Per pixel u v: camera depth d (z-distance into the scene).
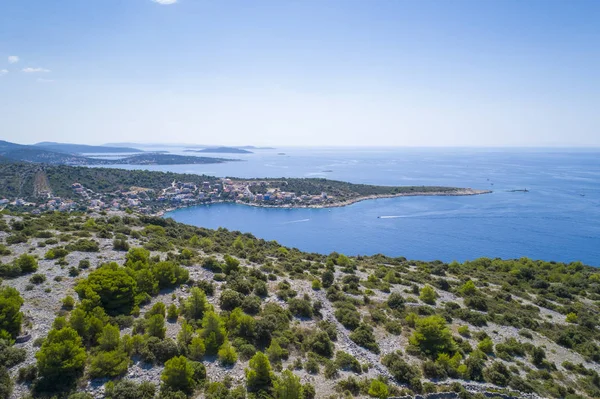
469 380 39.78
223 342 37.75
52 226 70.44
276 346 37.97
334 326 47.75
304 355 40.22
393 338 46.97
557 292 80.12
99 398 27.59
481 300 63.16
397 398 34.25
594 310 70.12
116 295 41.88
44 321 36.59
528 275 92.81
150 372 31.58
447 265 100.69
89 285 41.22
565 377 43.59
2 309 33.06
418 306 58.22
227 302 47.28
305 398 32.34
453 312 58.16
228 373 33.56
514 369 42.78
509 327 55.56
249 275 60.09
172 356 33.75
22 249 55.62
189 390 30.17
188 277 54.06
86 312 36.78
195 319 42.25
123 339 33.16
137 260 54.81
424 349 43.88
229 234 111.44
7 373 27.95
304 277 66.81
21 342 32.84
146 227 84.62
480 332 50.97
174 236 86.62
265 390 31.44
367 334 45.84
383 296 62.44
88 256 55.94
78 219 79.88
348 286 63.47
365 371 38.66
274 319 44.94
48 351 28.44
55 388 27.73
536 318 61.12
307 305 51.16
